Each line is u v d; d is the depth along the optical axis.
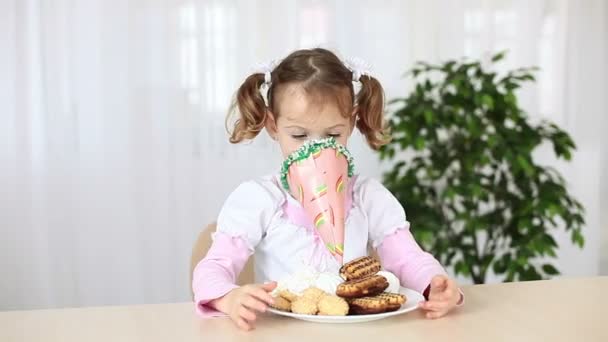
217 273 1.06
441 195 2.20
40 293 2.49
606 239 2.94
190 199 2.54
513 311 1.01
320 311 0.94
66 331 0.94
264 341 0.89
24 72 2.39
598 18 2.78
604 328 0.93
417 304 0.98
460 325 0.95
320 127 1.08
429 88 2.20
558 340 0.89
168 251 2.55
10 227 2.44
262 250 1.19
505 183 2.23
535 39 2.72
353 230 1.19
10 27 2.37
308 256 1.16
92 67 2.43
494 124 2.18
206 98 2.51
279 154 2.59
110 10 2.43
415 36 2.63
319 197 0.98
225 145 2.54
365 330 0.92
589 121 2.82
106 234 2.51
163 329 0.94
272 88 1.14
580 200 2.87
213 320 0.98
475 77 2.20
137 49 2.46
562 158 2.82
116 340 0.90
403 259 1.16
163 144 2.50
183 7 2.47
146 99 2.48
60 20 2.40
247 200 1.17
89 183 2.47
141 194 2.51
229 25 2.50
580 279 1.20
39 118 2.42
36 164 2.43
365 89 1.21
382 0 2.60
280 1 2.52
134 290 2.55
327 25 2.56
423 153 2.60
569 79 2.78
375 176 2.62
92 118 2.45
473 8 2.66
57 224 2.47
